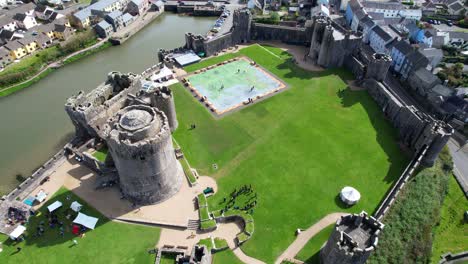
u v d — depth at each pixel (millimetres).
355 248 53781
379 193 78000
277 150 89000
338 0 176500
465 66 119562
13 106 112250
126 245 67375
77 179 80438
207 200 75750
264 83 115500
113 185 78938
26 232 69125
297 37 136750
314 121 98938
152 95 88188
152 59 136375
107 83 97000
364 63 116062
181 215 72750
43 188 78188
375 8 156625
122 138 63906
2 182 84562
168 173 72750
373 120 99688
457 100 101812
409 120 89375
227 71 121812
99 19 155375
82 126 87188
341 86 113688
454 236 78062
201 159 86688
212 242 67375
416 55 115125
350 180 81000
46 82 124938
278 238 68562
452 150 97000
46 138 97938
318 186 79312
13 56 130125
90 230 69812
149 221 71125
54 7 173125
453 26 149375
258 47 136625
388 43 128625
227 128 96438
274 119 99625
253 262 64812
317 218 72438
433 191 80938
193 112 102500
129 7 164750
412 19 147125
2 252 65750
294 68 123250
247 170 83375
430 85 107938
